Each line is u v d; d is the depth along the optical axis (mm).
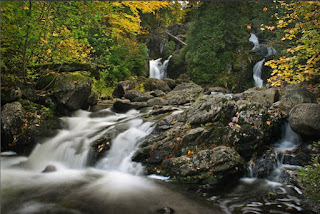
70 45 6723
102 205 3102
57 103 6191
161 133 4852
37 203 3133
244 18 17359
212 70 17391
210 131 4426
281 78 4996
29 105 5457
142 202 3199
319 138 4402
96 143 4828
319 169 3102
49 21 5445
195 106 5168
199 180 3697
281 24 4742
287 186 3654
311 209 2969
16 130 4754
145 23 22609
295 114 4633
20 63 5875
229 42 17797
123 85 11328
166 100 9141
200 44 17828
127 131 5184
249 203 3189
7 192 3430
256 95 6441
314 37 4000
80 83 6504
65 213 2908
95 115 6844
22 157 4691
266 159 4270
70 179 3982
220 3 17188
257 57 17484
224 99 4930
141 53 17312
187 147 4312
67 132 5527
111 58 13336
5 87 5078
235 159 3881
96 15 5352
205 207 3084
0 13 4613
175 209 3023
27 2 5109
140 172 4207
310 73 4520
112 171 4375
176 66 20562
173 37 24625
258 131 4438
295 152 4441
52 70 6910
